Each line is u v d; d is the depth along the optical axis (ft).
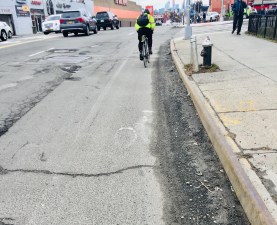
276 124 13.84
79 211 9.95
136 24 30.86
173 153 13.37
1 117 18.15
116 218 9.60
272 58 27.71
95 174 11.98
